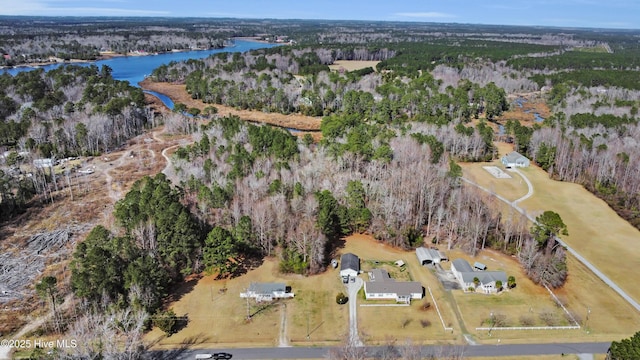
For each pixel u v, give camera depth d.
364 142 123.56
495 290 76.06
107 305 65.56
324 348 62.75
